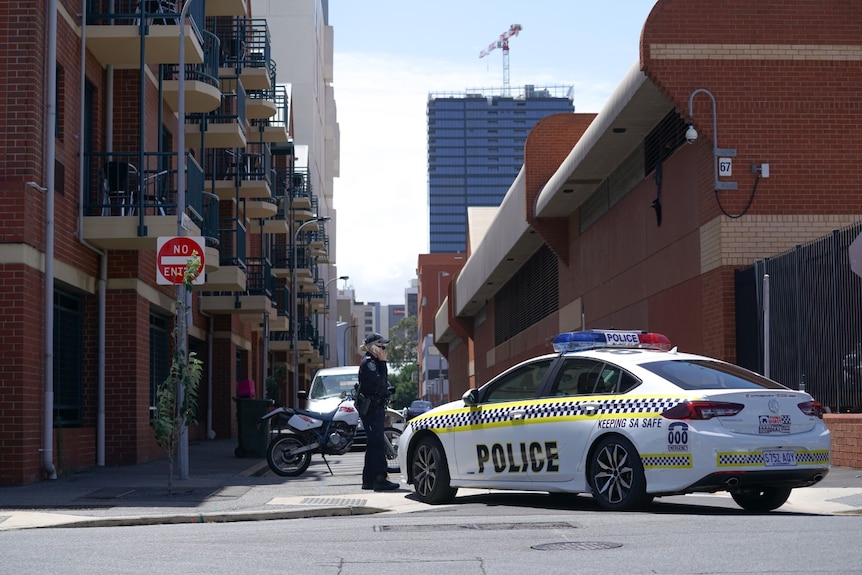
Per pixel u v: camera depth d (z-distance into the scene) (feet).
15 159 50.98
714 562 21.81
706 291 70.59
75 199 59.21
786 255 60.13
